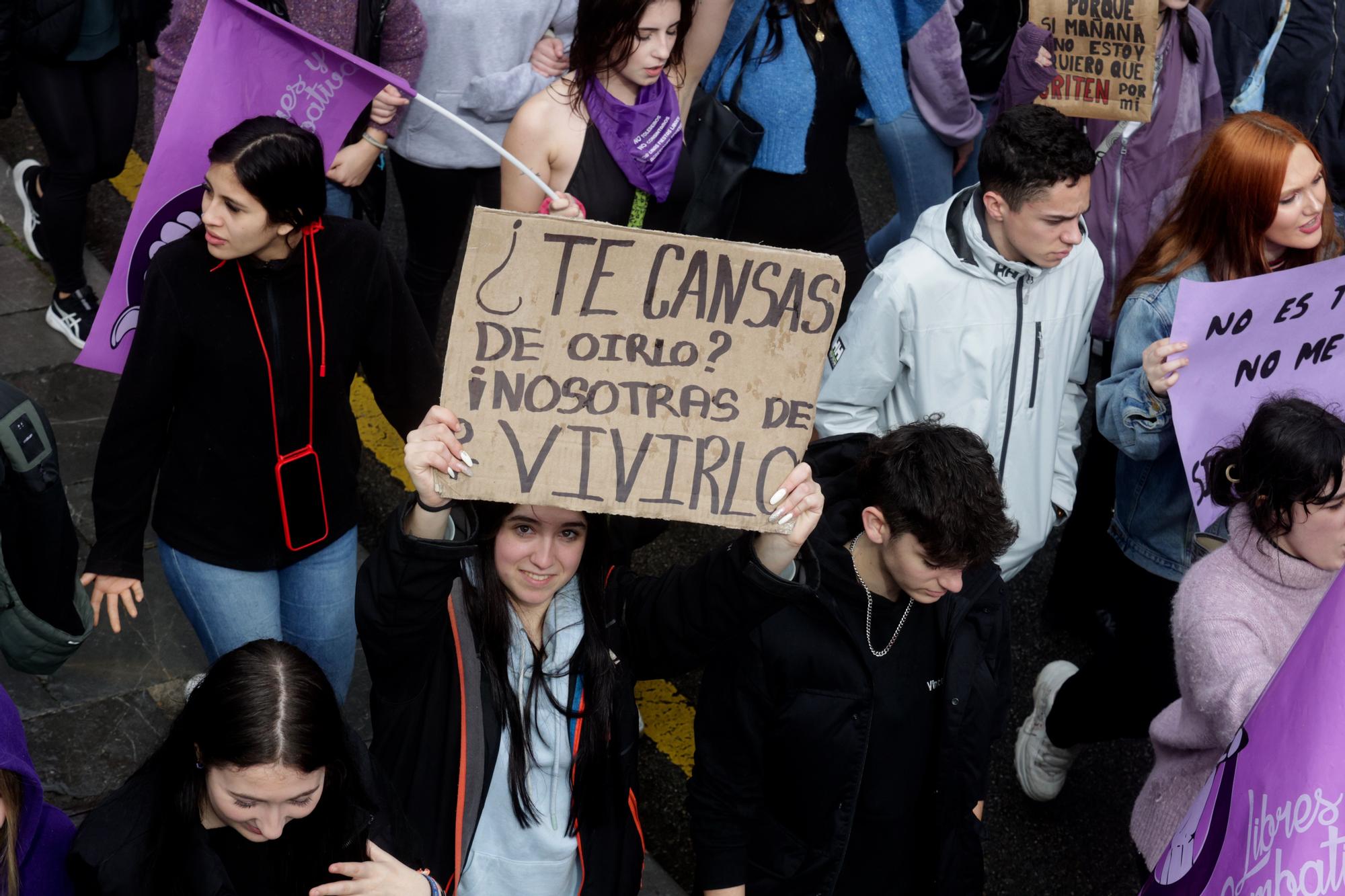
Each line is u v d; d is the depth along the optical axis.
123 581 3.21
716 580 2.52
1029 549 3.81
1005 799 4.25
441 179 4.73
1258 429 2.69
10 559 2.93
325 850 2.33
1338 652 2.02
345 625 3.51
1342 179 5.68
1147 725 3.74
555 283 2.24
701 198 4.32
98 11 4.79
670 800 4.11
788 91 4.51
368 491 5.07
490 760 2.52
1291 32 5.52
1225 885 2.14
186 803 2.21
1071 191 3.34
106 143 5.09
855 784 2.80
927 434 2.62
